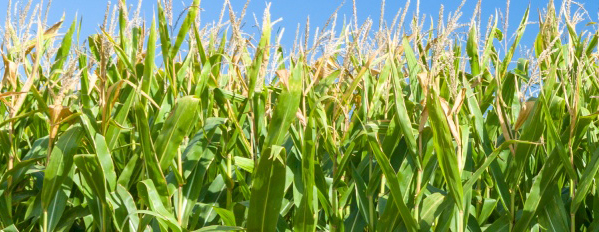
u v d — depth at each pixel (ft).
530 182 8.49
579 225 8.47
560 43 10.89
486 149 8.39
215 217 8.64
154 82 9.70
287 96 7.70
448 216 7.52
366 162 8.33
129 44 10.22
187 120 7.92
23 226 9.35
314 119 8.68
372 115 9.30
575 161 8.48
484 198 8.54
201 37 9.71
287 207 8.50
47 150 8.76
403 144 8.23
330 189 8.48
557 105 8.36
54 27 10.37
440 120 7.20
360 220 8.24
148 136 7.78
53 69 10.44
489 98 9.55
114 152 9.07
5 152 8.62
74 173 8.50
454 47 10.94
